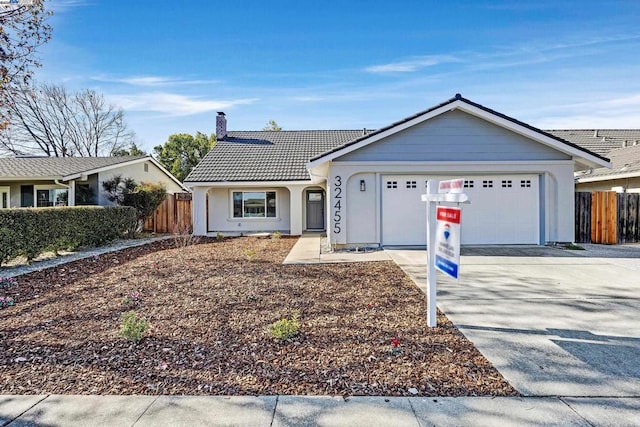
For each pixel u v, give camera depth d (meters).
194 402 3.10
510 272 8.10
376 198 11.85
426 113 11.24
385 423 2.79
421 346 4.18
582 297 6.18
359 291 6.61
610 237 12.87
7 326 5.01
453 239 4.21
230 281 7.51
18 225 9.78
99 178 18.31
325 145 20.80
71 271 8.94
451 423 2.79
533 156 11.58
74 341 4.45
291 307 5.67
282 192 18.95
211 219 18.88
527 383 3.36
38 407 3.05
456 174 11.84
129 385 3.39
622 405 3.01
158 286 7.18
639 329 4.70
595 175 16.33
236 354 4.01
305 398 3.13
